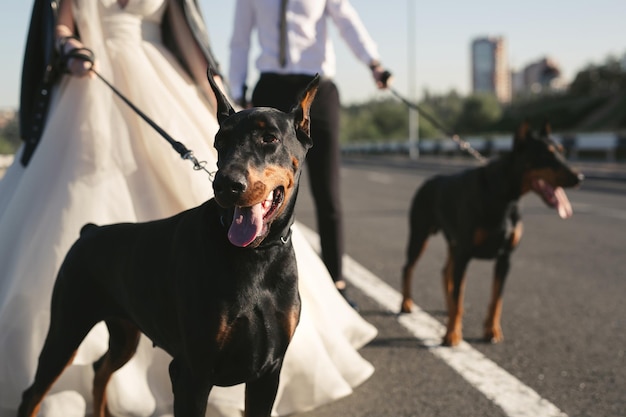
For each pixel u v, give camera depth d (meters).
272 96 4.54
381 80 4.82
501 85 113.19
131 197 3.33
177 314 2.47
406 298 5.16
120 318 2.82
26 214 3.29
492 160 4.68
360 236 8.63
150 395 3.13
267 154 2.28
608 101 39.59
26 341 3.07
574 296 5.51
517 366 3.94
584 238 8.21
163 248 2.56
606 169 17.91
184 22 3.73
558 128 40.00
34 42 3.57
